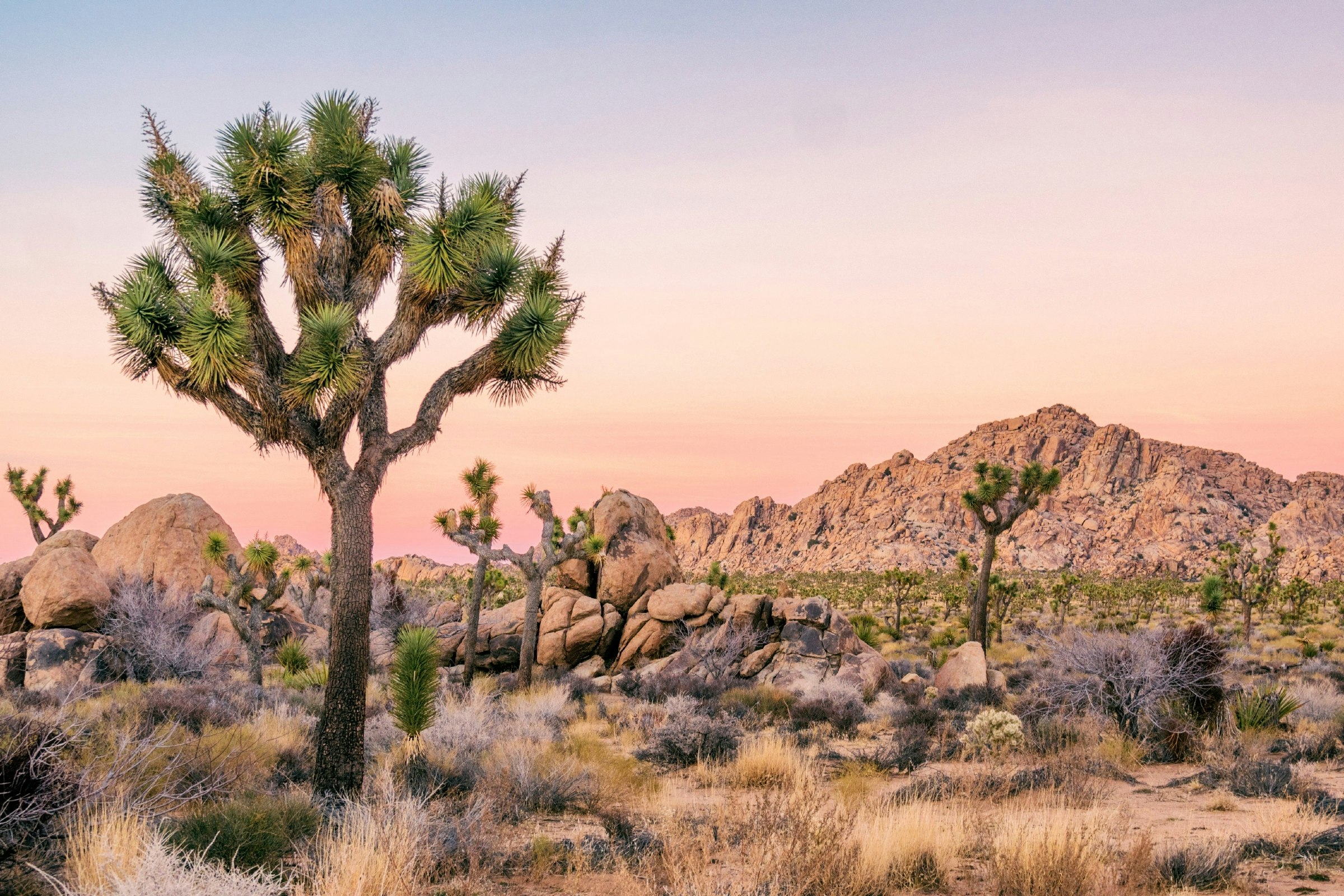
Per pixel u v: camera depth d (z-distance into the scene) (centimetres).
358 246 1005
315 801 822
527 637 2288
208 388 885
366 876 516
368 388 918
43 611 2364
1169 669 1396
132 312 853
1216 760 1189
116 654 2256
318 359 866
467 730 1234
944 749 1339
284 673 2378
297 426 904
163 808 724
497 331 1030
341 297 964
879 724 1748
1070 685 1469
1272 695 1537
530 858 693
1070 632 1516
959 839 711
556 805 942
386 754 1082
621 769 1090
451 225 941
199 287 881
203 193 924
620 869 627
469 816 746
